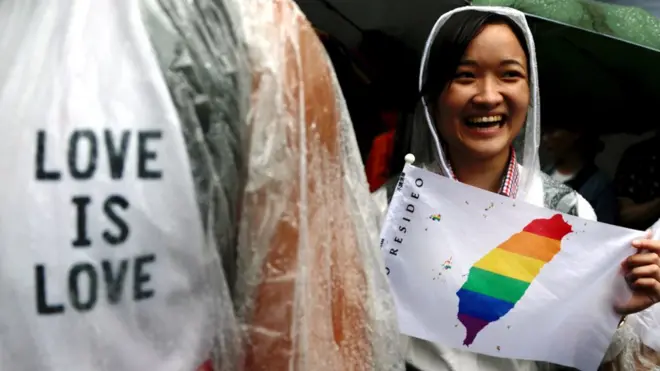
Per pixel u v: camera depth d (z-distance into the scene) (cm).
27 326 48
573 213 106
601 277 96
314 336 58
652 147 151
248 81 53
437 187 93
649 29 129
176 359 51
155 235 49
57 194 48
